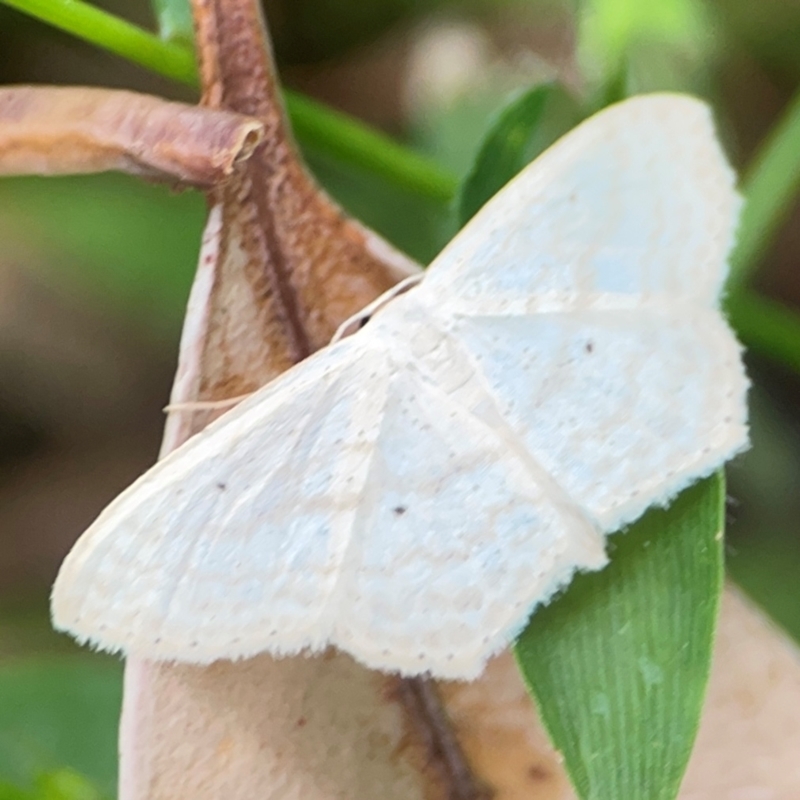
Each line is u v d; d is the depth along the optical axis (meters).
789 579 0.17
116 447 0.19
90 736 0.17
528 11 0.18
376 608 0.15
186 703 0.15
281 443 0.15
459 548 0.15
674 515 0.15
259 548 0.15
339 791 0.16
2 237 0.18
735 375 0.15
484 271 0.16
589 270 0.16
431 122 0.18
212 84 0.15
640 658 0.15
